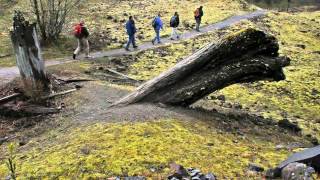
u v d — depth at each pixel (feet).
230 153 38.32
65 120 48.03
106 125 43.06
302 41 130.11
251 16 146.10
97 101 53.31
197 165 35.14
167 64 90.58
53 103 53.01
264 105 74.38
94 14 130.62
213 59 51.57
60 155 36.76
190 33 117.39
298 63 107.04
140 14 137.59
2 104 51.39
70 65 77.87
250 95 78.89
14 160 37.86
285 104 77.51
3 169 36.01
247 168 35.32
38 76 53.98
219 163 35.86
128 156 35.83
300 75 96.73
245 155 38.19
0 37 99.81
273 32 132.98
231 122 50.57
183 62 51.96
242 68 51.70
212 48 51.21
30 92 52.44
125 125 42.57
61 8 98.89
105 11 136.98
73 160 35.35
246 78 52.54
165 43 104.99
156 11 143.74
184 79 52.21
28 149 41.16
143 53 95.30
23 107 50.70
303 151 35.94
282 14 157.99
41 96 52.70
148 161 35.09
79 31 84.43
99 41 101.14
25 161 37.11
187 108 52.19
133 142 38.37
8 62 81.82
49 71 69.31
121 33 111.86
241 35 50.80
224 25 129.29
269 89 84.43
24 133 46.65
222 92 77.97
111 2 152.15
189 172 33.63
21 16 52.21
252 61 51.72
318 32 142.82
